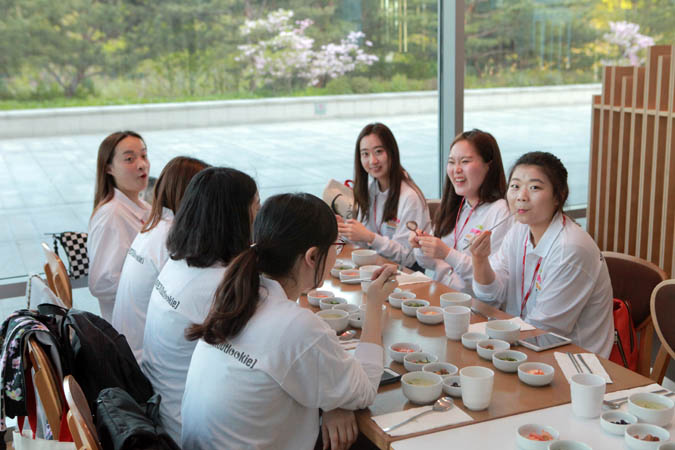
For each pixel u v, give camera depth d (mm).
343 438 1561
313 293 2488
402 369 1831
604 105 3637
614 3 4930
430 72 4617
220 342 1483
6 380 1733
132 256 2326
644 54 5137
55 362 1767
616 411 1494
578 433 1440
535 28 4754
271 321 1473
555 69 4895
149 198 3561
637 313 2533
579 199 5168
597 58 5004
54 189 3795
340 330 2123
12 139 3652
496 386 1689
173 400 1860
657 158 3330
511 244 2521
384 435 1474
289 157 4379
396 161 3391
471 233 2980
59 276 2557
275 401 1484
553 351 1913
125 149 2883
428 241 2814
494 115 4793
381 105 4535
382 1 4387
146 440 1322
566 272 2240
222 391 1485
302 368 1468
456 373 1737
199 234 1785
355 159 3465
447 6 4434
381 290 1802
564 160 5090
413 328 2139
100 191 2957
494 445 1412
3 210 3689
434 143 4746
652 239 3404
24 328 1746
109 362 1783
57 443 1629
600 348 2279
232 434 1485
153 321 1902
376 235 3262
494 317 2211
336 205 3541
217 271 1793
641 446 1330
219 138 4164
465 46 4570
